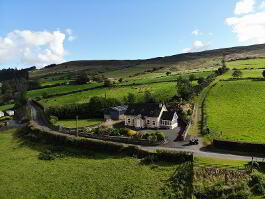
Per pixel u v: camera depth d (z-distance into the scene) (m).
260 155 57.00
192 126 81.69
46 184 56.06
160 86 151.12
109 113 106.62
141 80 187.12
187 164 54.72
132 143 70.00
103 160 64.19
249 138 66.75
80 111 115.12
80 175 58.12
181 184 49.31
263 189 44.97
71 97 157.00
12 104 182.50
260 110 90.44
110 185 52.78
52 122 104.19
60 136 79.00
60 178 57.94
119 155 65.38
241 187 45.41
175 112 85.19
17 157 72.81
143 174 54.97
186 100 108.81
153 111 86.19
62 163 65.88
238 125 78.00
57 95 169.12
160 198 47.12
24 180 58.62
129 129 78.12
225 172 49.25
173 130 80.94
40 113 129.62
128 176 55.03
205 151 60.78
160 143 67.50
